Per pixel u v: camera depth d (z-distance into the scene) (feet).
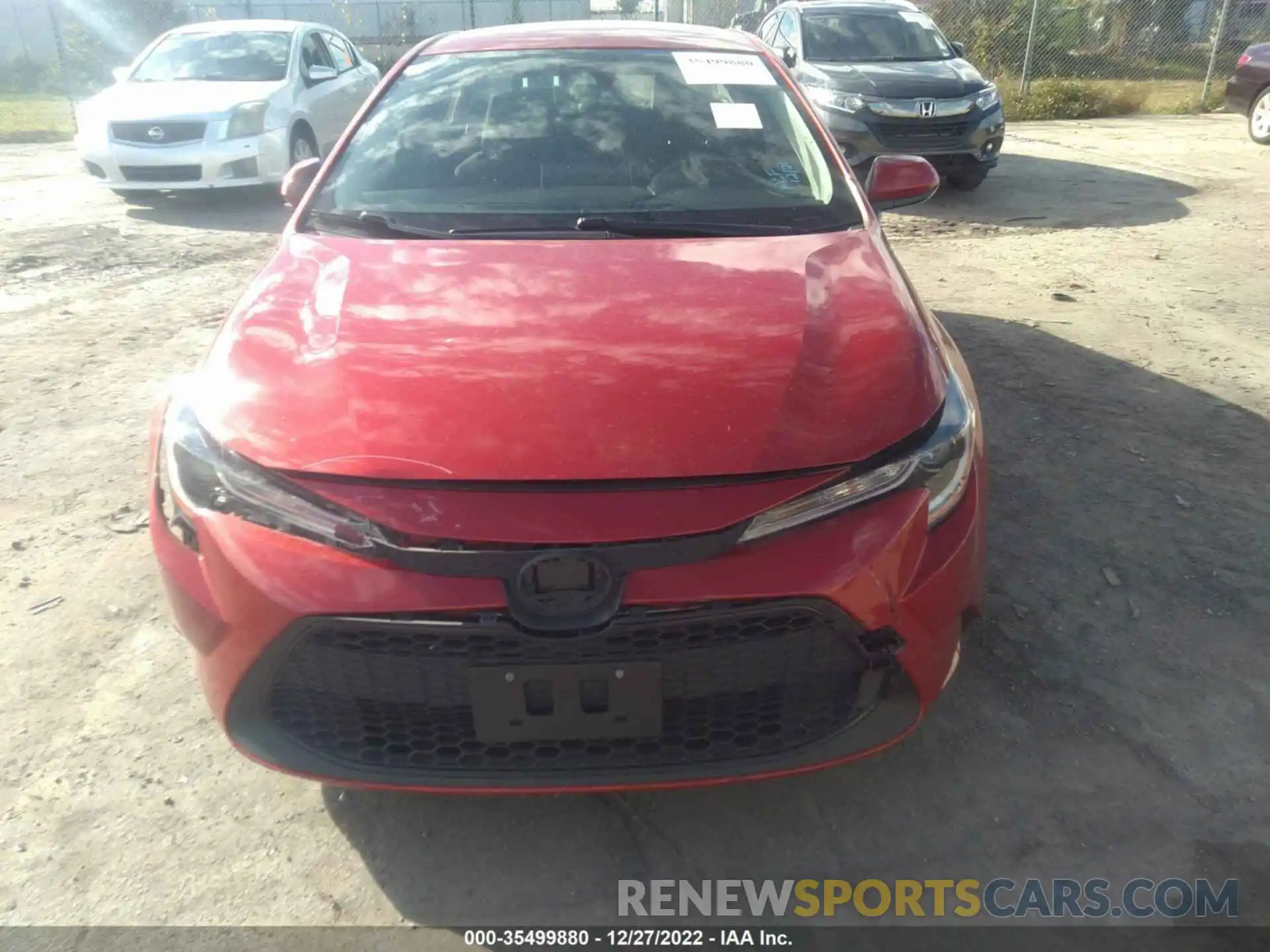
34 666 8.89
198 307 18.86
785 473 6.21
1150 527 10.86
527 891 6.86
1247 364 15.31
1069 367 15.24
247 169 26.61
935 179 10.87
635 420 6.35
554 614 5.88
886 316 7.66
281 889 6.84
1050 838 7.19
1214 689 8.54
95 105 27.20
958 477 6.84
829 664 6.34
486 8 83.76
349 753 6.45
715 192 9.56
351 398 6.57
